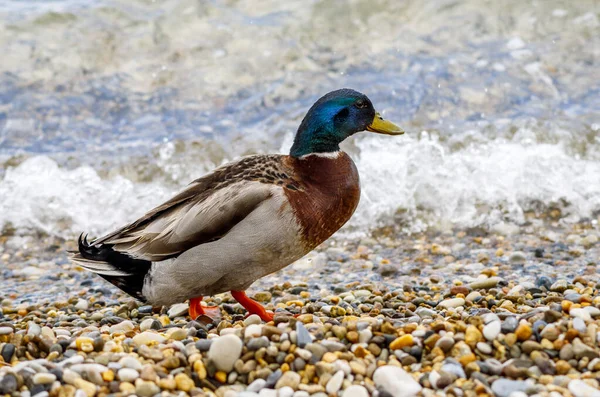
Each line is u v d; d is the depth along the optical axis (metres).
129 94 16.55
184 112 16.08
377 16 17.80
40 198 13.86
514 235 12.48
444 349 6.82
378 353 6.96
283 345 6.87
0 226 13.45
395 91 16.11
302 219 7.98
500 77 16.31
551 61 16.73
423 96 15.91
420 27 17.66
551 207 13.27
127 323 8.32
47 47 17.34
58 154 15.05
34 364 6.45
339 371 6.54
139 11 17.94
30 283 11.23
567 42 17.22
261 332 6.96
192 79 16.81
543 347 6.80
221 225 7.85
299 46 17.34
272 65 17.06
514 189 13.51
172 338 7.52
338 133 8.49
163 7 17.98
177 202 8.12
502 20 17.69
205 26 17.75
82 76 16.94
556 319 7.07
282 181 8.06
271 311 8.95
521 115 15.25
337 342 6.97
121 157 14.89
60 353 7.11
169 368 6.72
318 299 9.55
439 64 16.75
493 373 6.54
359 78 16.61
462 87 16.09
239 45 17.39
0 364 6.86
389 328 7.13
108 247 8.31
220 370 6.75
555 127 14.75
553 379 6.45
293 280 10.81
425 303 9.04
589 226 12.77
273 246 7.95
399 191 13.45
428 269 11.20
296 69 16.97
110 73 17.02
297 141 8.47
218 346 6.74
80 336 7.45
